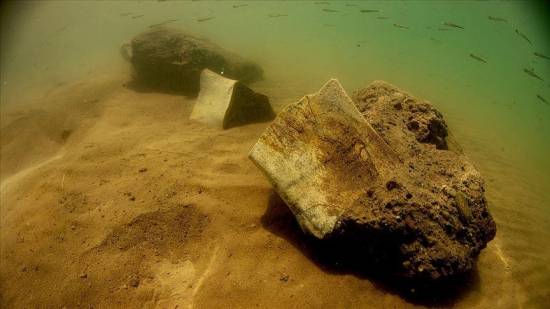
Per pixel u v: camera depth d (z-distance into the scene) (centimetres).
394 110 376
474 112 681
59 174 420
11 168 505
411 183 269
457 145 418
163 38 700
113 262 285
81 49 1264
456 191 268
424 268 238
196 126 529
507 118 664
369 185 271
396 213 247
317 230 259
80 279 274
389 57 1017
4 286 285
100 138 508
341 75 830
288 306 237
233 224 312
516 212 389
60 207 358
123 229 315
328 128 293
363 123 300
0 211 384
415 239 245
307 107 301
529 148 555
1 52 1431
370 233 251
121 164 421
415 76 859
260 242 291
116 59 1045
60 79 924
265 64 909
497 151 540
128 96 679
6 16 1839
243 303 240
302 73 837
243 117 542
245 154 436
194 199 343
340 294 247
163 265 279
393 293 253
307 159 283
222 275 263
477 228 266
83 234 318
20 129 614
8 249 320
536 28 1569
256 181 372
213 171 395
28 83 957
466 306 253
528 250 329
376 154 290
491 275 289
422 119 359
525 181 460
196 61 676
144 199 349
